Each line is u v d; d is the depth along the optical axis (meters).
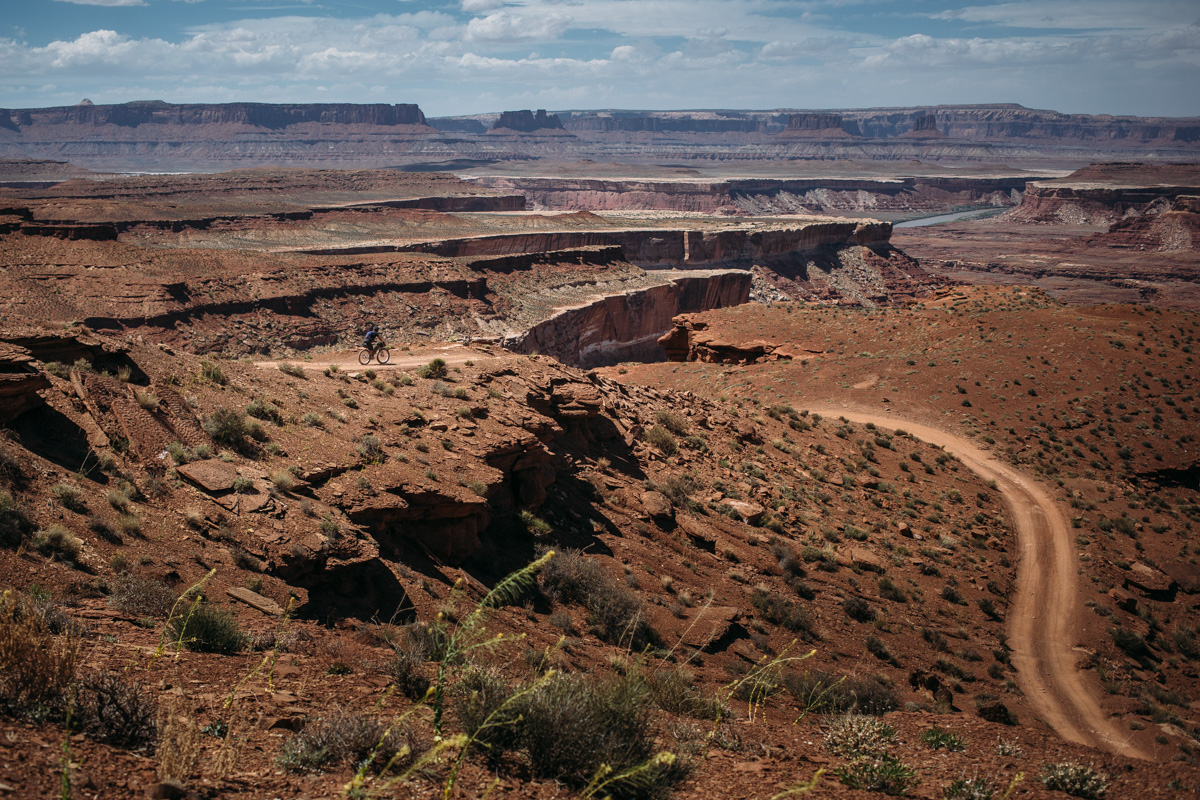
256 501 17.22
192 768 5.94
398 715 8.20
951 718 15.34
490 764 7.03
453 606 17.52
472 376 31.89
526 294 177.12
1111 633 31.56
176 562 14.55
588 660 17.55
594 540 26.28
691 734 9.98
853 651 24.70
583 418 33.12
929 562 34.78
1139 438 55.38
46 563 12.53
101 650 9.12
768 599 25.88
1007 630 31.30
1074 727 23.92
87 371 18.83
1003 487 47.97
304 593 15.45
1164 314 77.12
